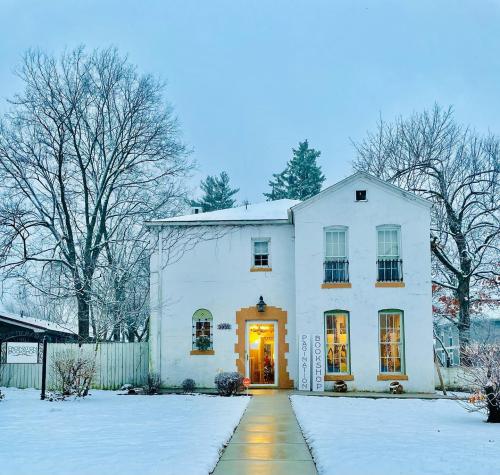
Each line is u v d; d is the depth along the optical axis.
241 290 25.28
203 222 25.67
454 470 8.84
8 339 27.66
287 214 25.34
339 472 8.71
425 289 23.88
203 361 24.97
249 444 11.54
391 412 16.91
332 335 24.08
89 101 31.78
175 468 8.83
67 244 30.80
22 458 9.80
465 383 24.58
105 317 24.52
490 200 30.41
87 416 15.60
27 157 29.97
